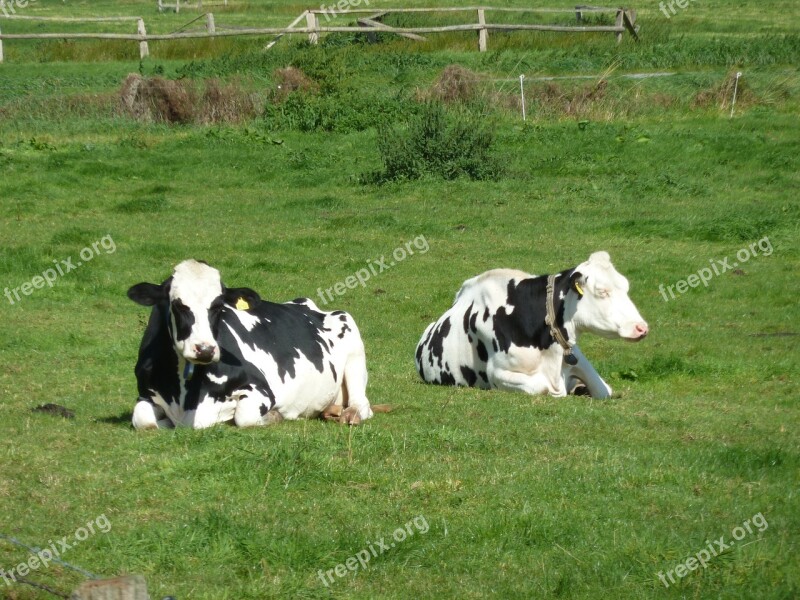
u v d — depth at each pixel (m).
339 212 20.86
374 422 9.60
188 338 8.38
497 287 11.41
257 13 49.50
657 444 9.08
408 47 36.12
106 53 36.56
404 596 6.21
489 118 27.66
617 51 35.16
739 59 34.12
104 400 10.36
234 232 19.28
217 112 28.34
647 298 15.75
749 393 11.44
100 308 14.95
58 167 23.64
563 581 6.34
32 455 8.12
